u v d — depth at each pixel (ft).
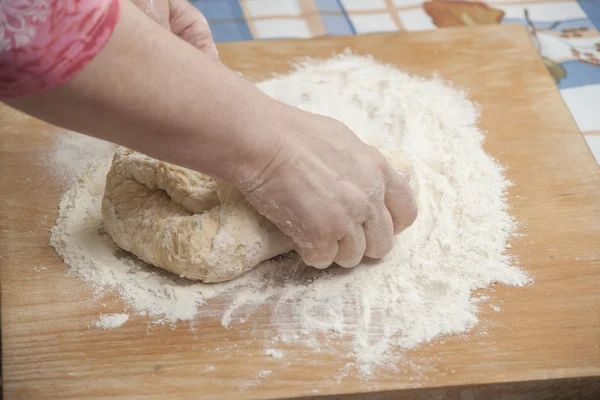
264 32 5.65
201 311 3.43
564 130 4.46
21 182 4.15
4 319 3.38
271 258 3.71
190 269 3.43
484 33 5.27
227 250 3.39
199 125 2.77
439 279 3.52
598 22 5.63
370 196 3.30
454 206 3.95
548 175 4.16
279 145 3.05
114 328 3.34
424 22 5.73
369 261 3.69
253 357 3.20
